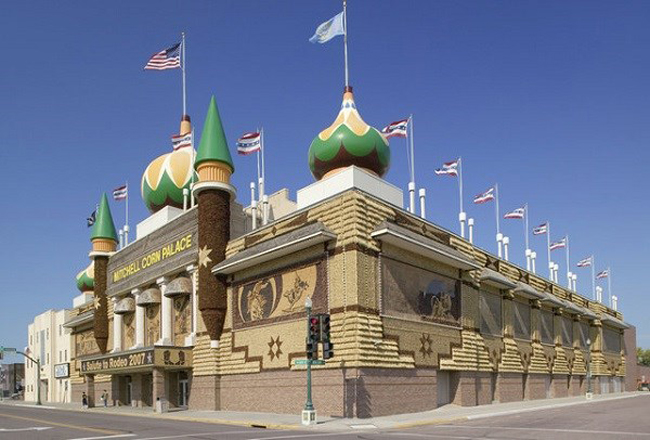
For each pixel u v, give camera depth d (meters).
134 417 36.12
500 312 47.66
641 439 19.03
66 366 73.94
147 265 50.28
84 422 30.72
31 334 97.81
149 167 53.66
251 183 47.69
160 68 48.56
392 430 24.66
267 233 38.31
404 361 33.72
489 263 46.66
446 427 25.48
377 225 33.81
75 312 72.62
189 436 21.50
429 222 39.12
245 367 38.09
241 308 39.50
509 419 29.12
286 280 36.03
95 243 60.34
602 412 33.12
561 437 19.86
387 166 40.84
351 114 40.56
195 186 42.44
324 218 34.12
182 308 45.53
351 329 31.11
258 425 27.89
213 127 43.69
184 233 45.09
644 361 152.50
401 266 35.12
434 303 37.72
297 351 34.25
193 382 42.38
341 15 41.78
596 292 84.00
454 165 49.09
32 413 42.22
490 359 44.25
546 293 56.25
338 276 32.44
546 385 55.97
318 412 31.95
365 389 30.58
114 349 55.19
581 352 65.75
